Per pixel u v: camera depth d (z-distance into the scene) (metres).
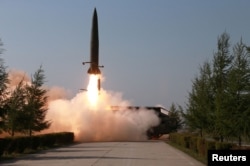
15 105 46.56
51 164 27.11
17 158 32.19
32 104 49.81
